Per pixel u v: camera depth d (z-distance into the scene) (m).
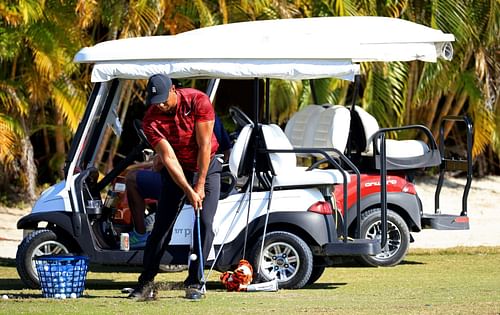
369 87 50.09
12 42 44.03
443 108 55.62
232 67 26.02
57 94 45.53
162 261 26.12
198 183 23.06
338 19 32.06
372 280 28.88
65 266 24.30
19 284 28.59
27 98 47.00
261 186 26.81
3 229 43.47
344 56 26.25
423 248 37.38
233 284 25.88
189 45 26.33
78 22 44.66
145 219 27.17
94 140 27.73
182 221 26.28
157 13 43.72
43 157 55.34
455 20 49.25
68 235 27.22
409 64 52.81
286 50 26.17
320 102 49.53
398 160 32.38
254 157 26.58
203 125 23.00
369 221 32.06
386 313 20.83
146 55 26.02
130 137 57.19
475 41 51.03
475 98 52.66
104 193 42.59
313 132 30.94
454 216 33.12
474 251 36.25
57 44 44.12
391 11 49.28
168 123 23.09
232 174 26.38
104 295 25.31
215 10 48.31
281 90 49.50
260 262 26.38
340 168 26.81
